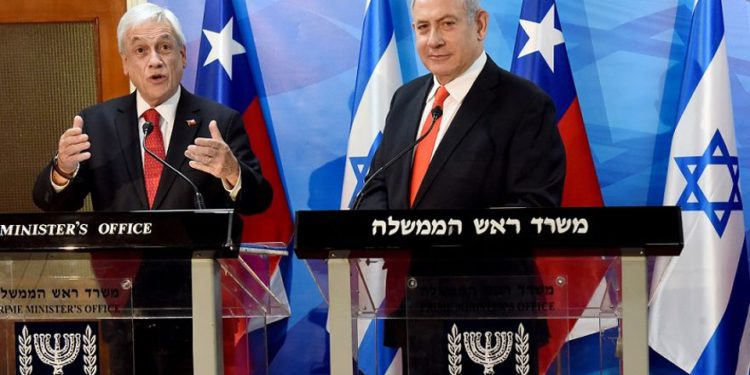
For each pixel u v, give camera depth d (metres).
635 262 1.69
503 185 2.68
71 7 3.94
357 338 1.77
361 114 3.60
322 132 3.88
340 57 3.87
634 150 3.76
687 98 3.49
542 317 1.72
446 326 1.74
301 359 3.88
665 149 3.74
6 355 1.81
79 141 2.57
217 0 3.71
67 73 3.94
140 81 3.01
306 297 3.86
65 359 1.80
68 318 1.80
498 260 1.73
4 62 3.96
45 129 3.95
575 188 3.51
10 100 3.96
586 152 3.53
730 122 3.45
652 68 3.75
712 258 3.39
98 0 3.94
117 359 1.79
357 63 3.86
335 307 1.74
